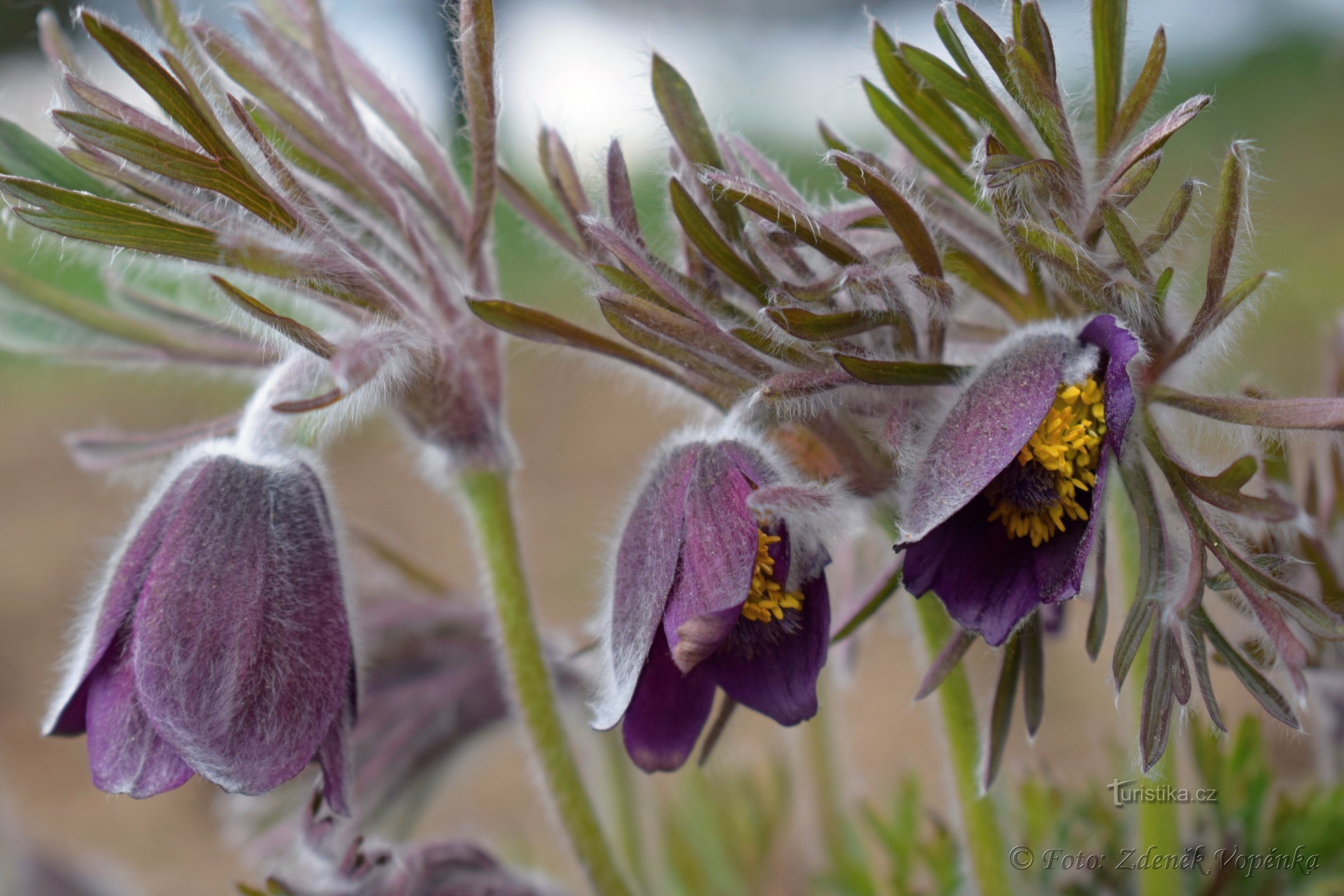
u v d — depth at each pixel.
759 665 0.30
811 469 0.32
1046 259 0.30
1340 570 0.34
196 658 0.30
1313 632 0.30
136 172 0.31
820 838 0.39
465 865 0.34
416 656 0.38
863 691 0.66
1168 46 0.30
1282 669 0.31
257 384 0.36
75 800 0.67
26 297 0.34
